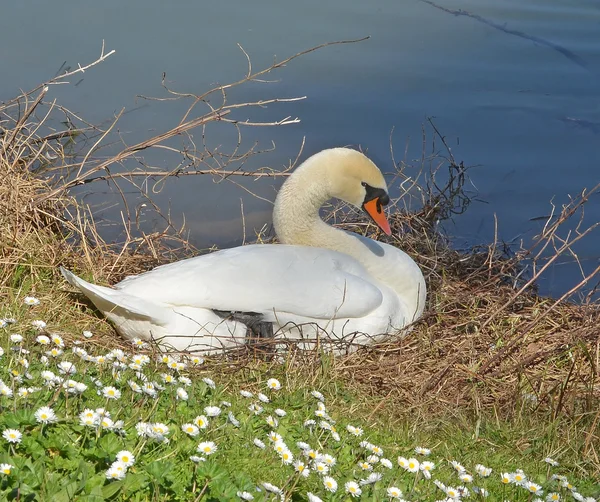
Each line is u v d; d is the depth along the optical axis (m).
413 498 5.98
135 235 11.98
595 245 13.05
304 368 8.25
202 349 8.34
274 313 8.66
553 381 9.34
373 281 9.51
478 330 9.91
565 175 14.24
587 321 10.26
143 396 6.19
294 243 9.96
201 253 11.84
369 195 9.84
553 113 15.70
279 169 13.62
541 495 6.77
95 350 8.07
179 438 5.62
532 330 10.33
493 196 13.81
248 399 7.13
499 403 8.85
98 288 8.18
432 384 8.80
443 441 7.61
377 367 8.83
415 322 9.62
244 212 12.93
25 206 9.82
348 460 6.36
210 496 5.05
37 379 6.00
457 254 12.07
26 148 11.21
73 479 4.78
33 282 9.11
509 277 11.95
